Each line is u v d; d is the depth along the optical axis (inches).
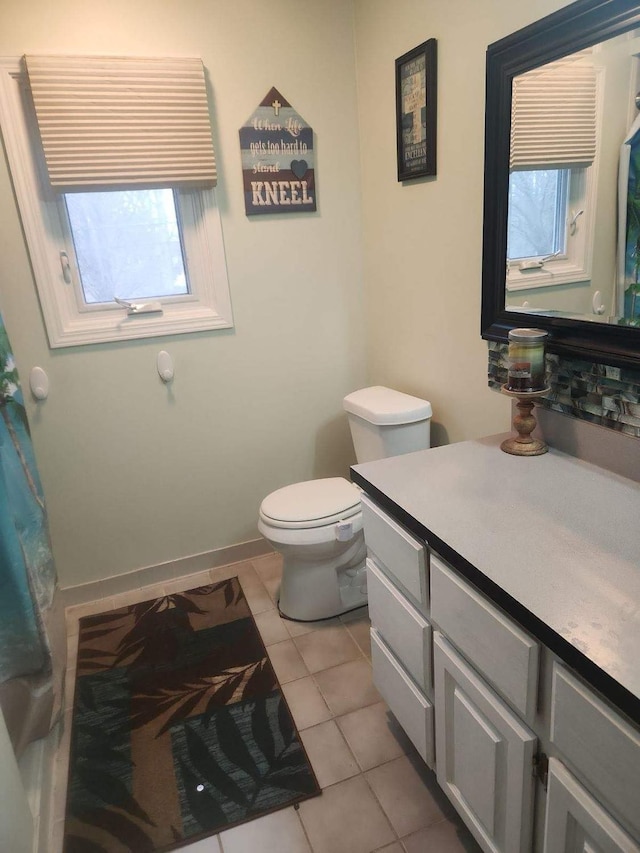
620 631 31.3
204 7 76.7
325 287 94.2
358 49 85.0
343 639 80.5
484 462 54.9
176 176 78.5
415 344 83.8
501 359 65.0
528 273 56.0
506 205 57.2
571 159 48.6
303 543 76.5
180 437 91.4
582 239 48.9
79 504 88.4
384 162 83.7
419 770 60.2
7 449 63.2
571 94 47.4
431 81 68.2
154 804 58.2
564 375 54.2
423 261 78.1
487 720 41.2
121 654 79.9
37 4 70.4
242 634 82.5
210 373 90.4
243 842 54.2
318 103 86.0
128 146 75.5
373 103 83.6
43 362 81.0
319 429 100.5
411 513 45.5
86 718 69.2
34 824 53.2
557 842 35.7
